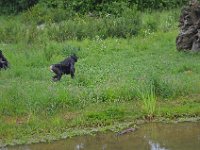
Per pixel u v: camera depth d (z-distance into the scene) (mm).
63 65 23078
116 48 30094
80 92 20828
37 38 33500
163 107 19594
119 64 26203
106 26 34719
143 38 32969
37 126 17984
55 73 23031
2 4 48531
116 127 18062
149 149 15852
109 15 39594
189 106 19656
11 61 27641
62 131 17797
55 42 32281
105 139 17047
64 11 42750
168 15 38688
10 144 16844
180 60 26469
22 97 20188
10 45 33344
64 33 34094
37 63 27422
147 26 35500
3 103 19625
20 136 17391
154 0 42906
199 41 28219
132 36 33719
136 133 17484
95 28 34750
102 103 20188
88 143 16750
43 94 20328
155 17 38031
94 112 18984
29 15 43375
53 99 19953
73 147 16469
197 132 17297
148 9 42031
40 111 19328
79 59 27922
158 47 30156
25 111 19297
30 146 16688
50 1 45000
